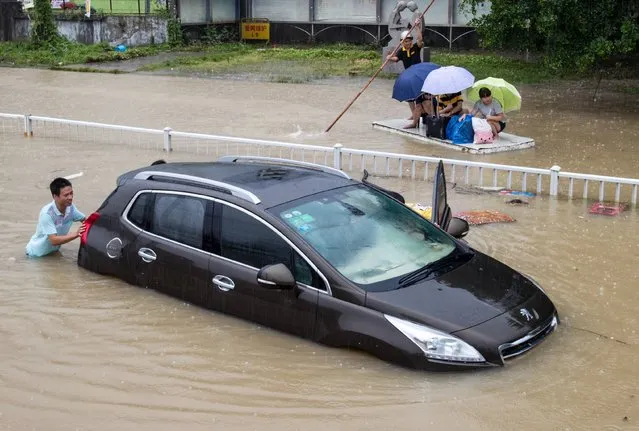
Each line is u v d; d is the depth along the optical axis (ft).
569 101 61.05
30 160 39.78
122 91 68.08
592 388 16.79
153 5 118.42
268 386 17.13
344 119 53.62
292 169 22.59
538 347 18.61
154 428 15.69
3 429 15.79
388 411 15.98
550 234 27.78
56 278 23.43
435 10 98.17
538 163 40.32
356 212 20.38
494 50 93.20
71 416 16.24
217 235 20.36
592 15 52.54
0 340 19.61
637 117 54.08
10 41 106.01
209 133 48.29
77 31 103.35
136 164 38.81
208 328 19.86
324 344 18.47
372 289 18.04
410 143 45.50
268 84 71.77
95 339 19.56
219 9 109.91
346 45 103.30
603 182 31.60
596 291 22.45
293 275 18.90
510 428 15.34
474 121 43.52
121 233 22.63
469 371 17.07
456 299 17.97
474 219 29.27
